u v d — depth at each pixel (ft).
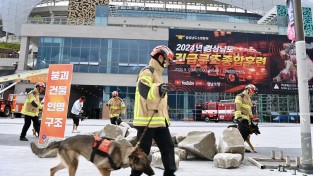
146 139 11.41
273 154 21.81
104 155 10.87
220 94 107.65
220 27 127.65
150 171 10.38
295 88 107.14
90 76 105.40
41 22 113.39
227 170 17.90
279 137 41.39
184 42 106.42
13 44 184.96
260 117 107.76
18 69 107.55
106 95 105.81
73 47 107.65
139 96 11.77
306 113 17.53
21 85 103.76
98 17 121.90
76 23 115.44
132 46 108.78
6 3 168.25
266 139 38.47
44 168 17.30
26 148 24.85
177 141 23.98
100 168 10.97
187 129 53.83
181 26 126.82
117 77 106.01
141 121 11.54
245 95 26.50
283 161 21.13
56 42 107.86
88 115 123.13
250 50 107.96
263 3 175.32
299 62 18.02
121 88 106.32
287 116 108.58
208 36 107.24
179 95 106.63
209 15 176.96
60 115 26.05
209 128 57.57
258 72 107.24
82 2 139.13
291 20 19.10
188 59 105.60
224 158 18.48
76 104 41.39
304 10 124.57
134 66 107.55
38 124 31.07
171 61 12.00
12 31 171.22
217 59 106.42
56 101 26.40
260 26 128.06
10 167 17.44
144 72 11.38
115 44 108.58
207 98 107.24
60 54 107.04
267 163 20.27
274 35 109.40
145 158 10.39
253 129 26.02
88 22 116.37
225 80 105.91
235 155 18.93
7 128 45.16
